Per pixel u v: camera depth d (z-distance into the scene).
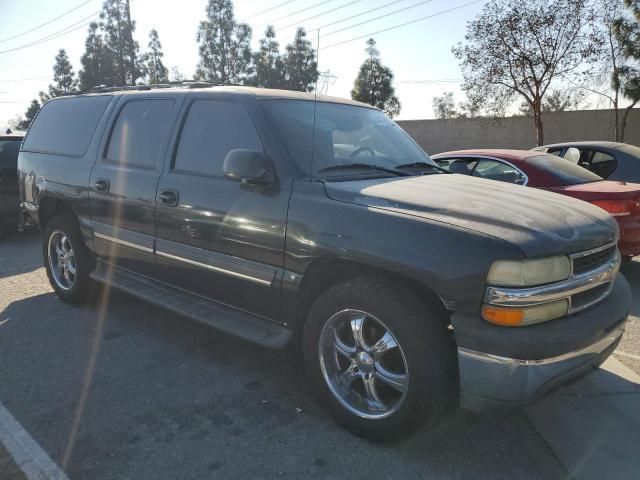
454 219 2.63
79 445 2.82
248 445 2.85
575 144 8.43
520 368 2.37
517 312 2.39
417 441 2.91
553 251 2.48
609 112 25.66
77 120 4.95
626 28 22.28
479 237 2.47
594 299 2.77
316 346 3.01
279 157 3.22
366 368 2.87
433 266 2.49
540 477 2.64
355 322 2.85
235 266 3.36
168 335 4.34
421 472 2.66
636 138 25.36
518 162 6.50
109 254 4.45
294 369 3.76
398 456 2.78
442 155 7.37
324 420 3.10
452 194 3.00
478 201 2.87
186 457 2.74
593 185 6.13
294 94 3.82
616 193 5.71
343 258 2.79
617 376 3.73
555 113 27.11
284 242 3.07
